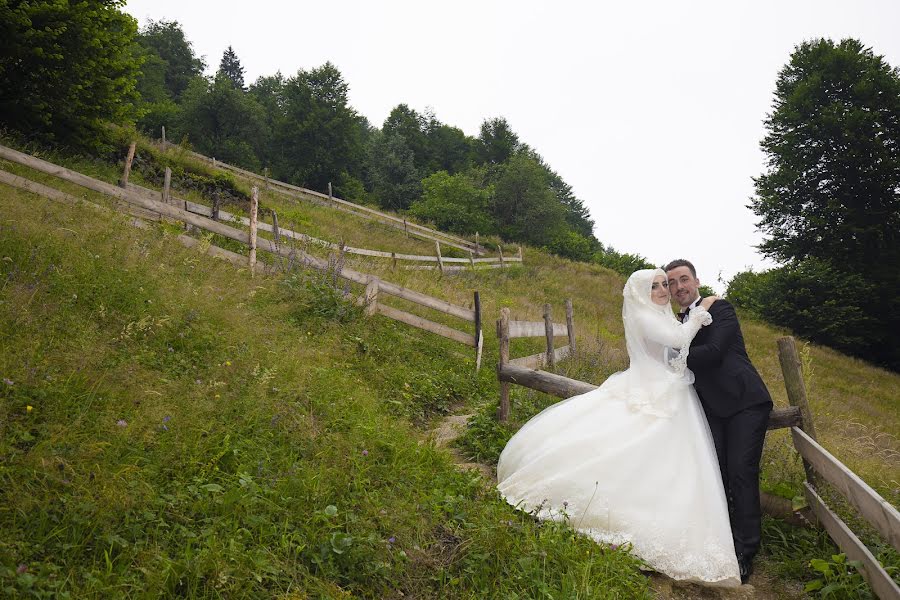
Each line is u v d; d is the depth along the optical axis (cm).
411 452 434
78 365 359
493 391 808
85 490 260
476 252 3089
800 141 3212
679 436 369
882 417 1466
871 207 3155
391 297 1184
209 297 601
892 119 3070
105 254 588
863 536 377
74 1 1280
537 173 5012
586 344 1199
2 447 263
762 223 3428
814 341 2850
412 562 308
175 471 307
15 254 510
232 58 10150
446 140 8200
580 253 4941
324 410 453
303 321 732
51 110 1318
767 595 335
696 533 337
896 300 2931
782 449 477
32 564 217
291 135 5056
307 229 1959
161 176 1673
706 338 386
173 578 232
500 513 361
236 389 420
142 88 5144
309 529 295
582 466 371
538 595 296
